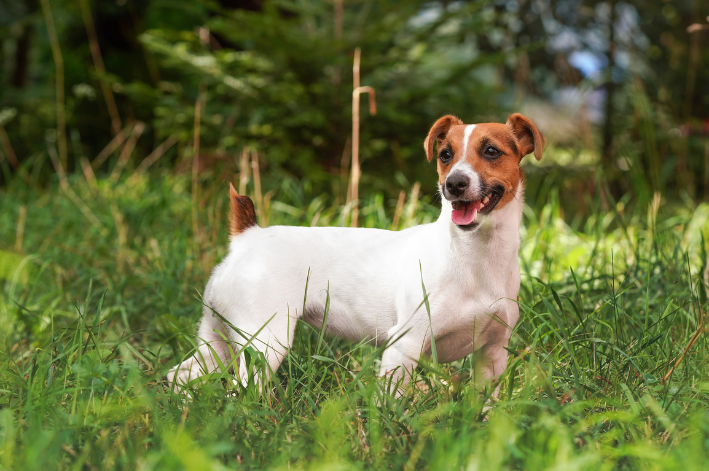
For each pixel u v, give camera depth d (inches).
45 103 392.8
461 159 123.6
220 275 138.0
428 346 127.7
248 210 142.2
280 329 130.6
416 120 279.1
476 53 372.8
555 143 342.0
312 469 87.5
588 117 337.4
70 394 114.9
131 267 200.4
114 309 163.3
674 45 376.8
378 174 281.6
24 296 179.2
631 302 160.9
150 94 297.0
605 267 184.5
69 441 98.0
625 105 346.0
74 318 168.9
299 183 277.4
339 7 280.1
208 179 279.1
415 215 237.1
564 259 213.5
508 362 124.3
